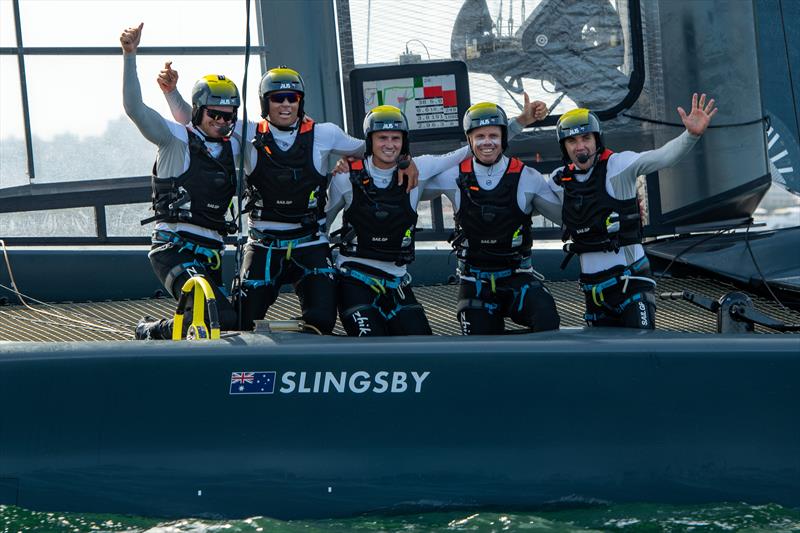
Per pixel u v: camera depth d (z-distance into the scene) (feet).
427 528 51.47
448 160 65.82
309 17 83.56
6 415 53.31
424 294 83.25
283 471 53.16
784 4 91.20
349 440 53.62
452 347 55.21
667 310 78.59
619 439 54.08
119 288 84.07
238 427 53.52
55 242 83.82
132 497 52.80
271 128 64.18
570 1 86.12
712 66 87.45
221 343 55.21
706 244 87.76
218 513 52.80
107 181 84.17
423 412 54.03
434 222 86.69
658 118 87.56
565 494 53.57
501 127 64.64
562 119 64.03
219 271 64.80
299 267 64.75
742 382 54.70
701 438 54.19
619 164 63.87
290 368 54.24
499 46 85.97
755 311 64.75
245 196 65.21
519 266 66.80
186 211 62.59
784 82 90.94
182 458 53.11
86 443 53.16
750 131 88.02
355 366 54.44
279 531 51.13
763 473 53.93
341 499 53.11
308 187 63.52
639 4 86.43
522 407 54.29
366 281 64.85
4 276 82.38
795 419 54.34
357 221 64.13
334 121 84.64
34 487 52.75
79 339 71.20
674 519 52.24
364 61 85.05
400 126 62.69
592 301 66.39
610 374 54.75
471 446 53.78
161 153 62.95
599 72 86.74
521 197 64.90
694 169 88.12
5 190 82.48
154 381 53.83
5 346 54.80
